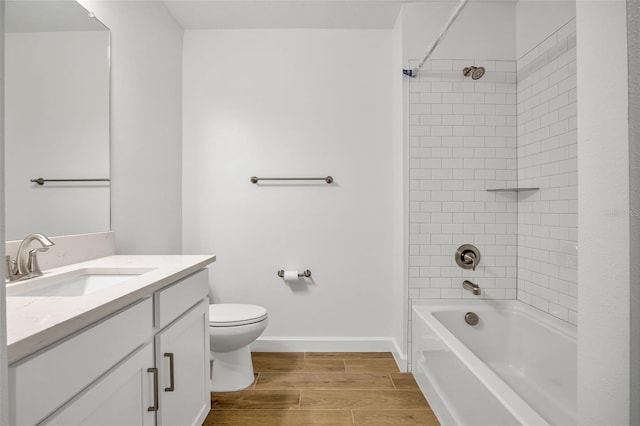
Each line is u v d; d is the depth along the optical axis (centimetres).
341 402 194
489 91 238
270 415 181
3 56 39
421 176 237
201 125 267
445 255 237
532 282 223
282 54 267
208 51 267
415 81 237
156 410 114
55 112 147
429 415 183
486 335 227
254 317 203
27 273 123
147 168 218
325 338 267
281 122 267
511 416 115
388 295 268
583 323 46
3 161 40
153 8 224
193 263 153
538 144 216
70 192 154
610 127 42
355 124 267
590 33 45
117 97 187
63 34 150
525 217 229
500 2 239
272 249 267
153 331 117
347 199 267
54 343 75
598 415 43
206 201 267
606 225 42
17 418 65
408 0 235
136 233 205
